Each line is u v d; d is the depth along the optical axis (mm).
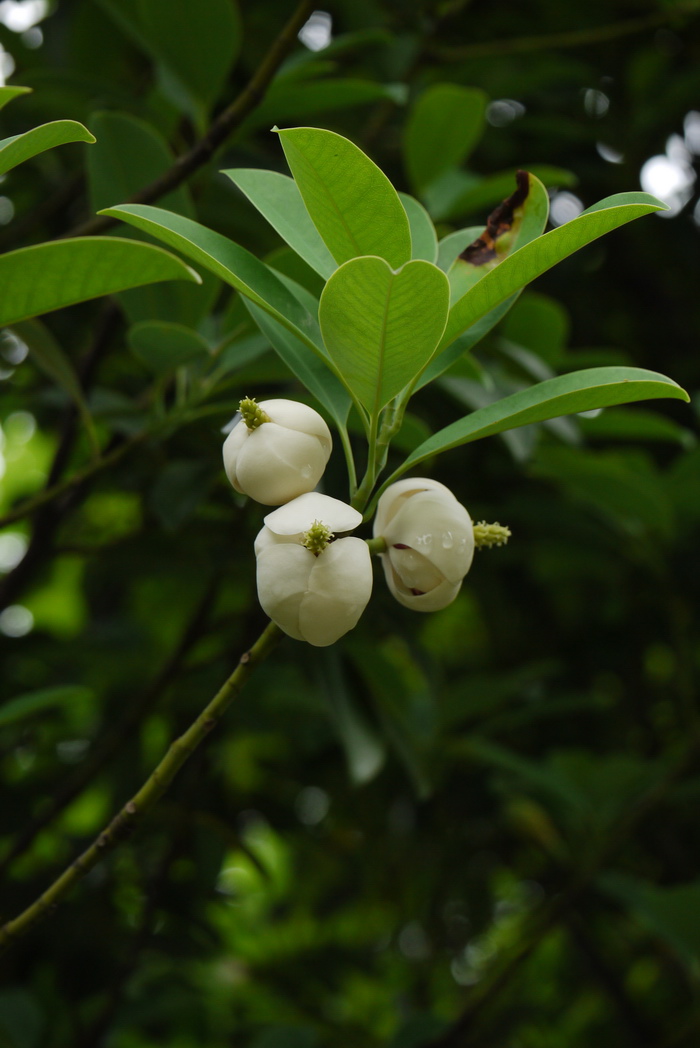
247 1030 2396
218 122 1227
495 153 2424
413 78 1910
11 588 1615
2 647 1995
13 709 1192
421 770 1621
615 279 2621
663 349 2641
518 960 1823
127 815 1027
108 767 2100
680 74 2340
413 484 1020
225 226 1661
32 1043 1760
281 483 1008
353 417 1214
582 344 2520
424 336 999
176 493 1429
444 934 2891
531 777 1947
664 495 1812
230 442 1020
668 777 1880
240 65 2117
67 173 2150
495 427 1018
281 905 3109
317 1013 2648
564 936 2773
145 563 1806
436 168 1796
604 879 1933
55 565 2443
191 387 1317
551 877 2617
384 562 1021
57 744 2273
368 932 3439
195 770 1808
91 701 2293
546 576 2533
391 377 1015
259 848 3543
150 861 2115
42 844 2221
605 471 1756
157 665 2133
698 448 1734
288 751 2619
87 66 2152
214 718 1018
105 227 1264
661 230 2469
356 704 1607
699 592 2078
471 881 2746
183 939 2062
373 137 1959
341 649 1549
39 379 2242
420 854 2744
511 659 2672
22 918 1036
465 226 2059
